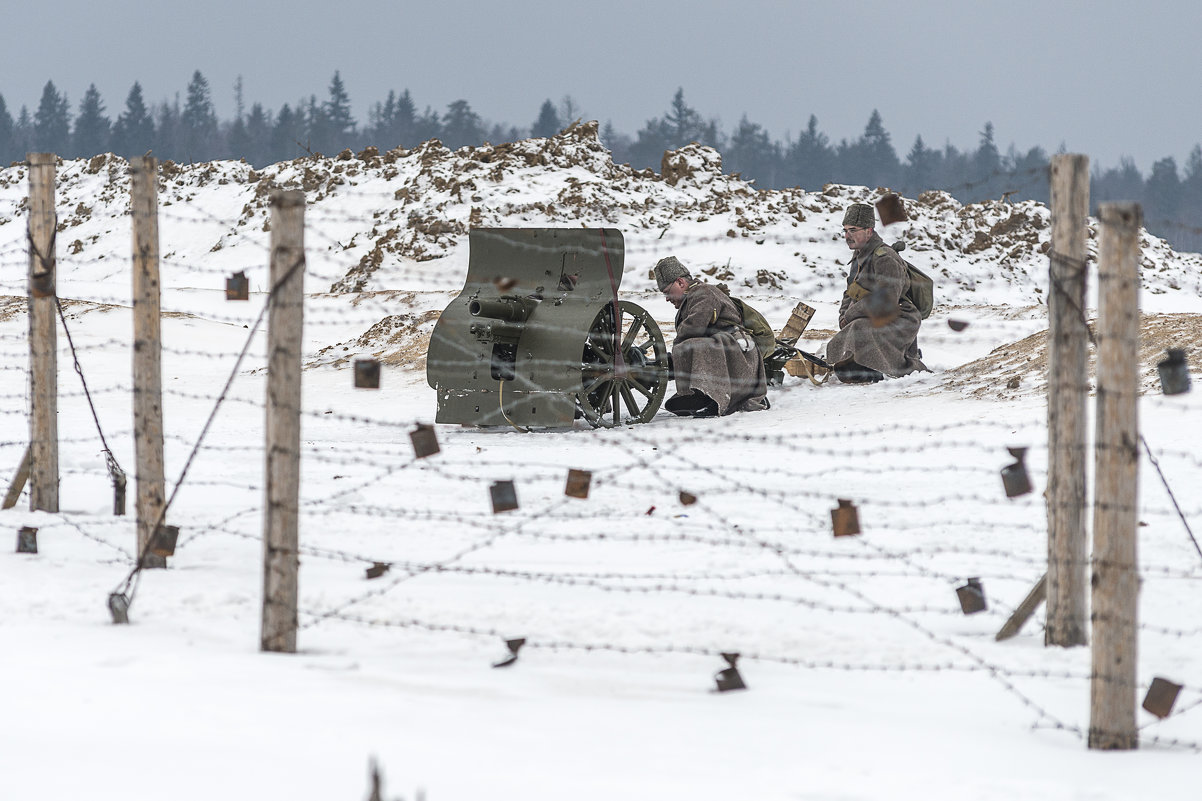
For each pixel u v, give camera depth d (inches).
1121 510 642.2
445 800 514.6
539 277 2118.6
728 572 1013.2
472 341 2064.5
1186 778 588.7
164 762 550.6
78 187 7785.4
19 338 3791.8
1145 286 5413.4
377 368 786.2
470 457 1694.1
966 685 744.3
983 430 1753.2
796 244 5585.6
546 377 2011.6
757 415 2123.5
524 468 1579.7
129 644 789.9
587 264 2085.4
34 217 1235.2
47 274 1232.2
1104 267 649.0
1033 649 818.8
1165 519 1149.7
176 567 1029.2
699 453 1707.7
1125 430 643.5
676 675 753.6
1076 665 781.9
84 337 3796.8
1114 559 641.0
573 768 566.6
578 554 1082.7
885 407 2080.5
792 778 565.9
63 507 1295.5
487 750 587.5
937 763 597.6
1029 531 1144.2
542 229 2112.5
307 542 1131.9
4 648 763.4
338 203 6628.9
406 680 720.3
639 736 622.8
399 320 3742.6
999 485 1357.0
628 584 973.2
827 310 4298.7
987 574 992.9
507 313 2030.0
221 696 665.6
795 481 1439.5
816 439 1804.9
